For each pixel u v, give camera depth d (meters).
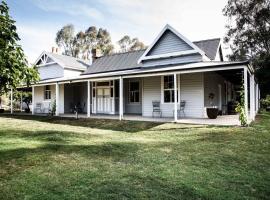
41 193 4.14
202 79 15.13
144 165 5.80
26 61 5.76
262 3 37.53
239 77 19.06
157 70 13.59
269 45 37.78
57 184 4.54
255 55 39.19
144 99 17.45
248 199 3.98
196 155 6.73
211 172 5.30
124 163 5.97
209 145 7.97
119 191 4.23
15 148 7.55
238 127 11.03
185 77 15.81
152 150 7.36
